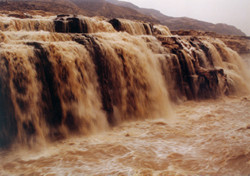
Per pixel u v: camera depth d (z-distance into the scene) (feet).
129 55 32.55
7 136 21.68
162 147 21.61
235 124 27.53
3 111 21.52
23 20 35.04
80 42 29.14
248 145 20.94
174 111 34.71
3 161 19.29
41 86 23.99
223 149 20.42
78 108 26.12
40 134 23.17
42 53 24.44
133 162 18.83
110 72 29.91
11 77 22.07
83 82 27.22
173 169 17.65
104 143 22.76
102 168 17.93
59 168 18.02
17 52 22.88
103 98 28.76
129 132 25.91
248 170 16.97
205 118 30.42
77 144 22.66
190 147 21.44
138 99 32.22
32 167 18.25
